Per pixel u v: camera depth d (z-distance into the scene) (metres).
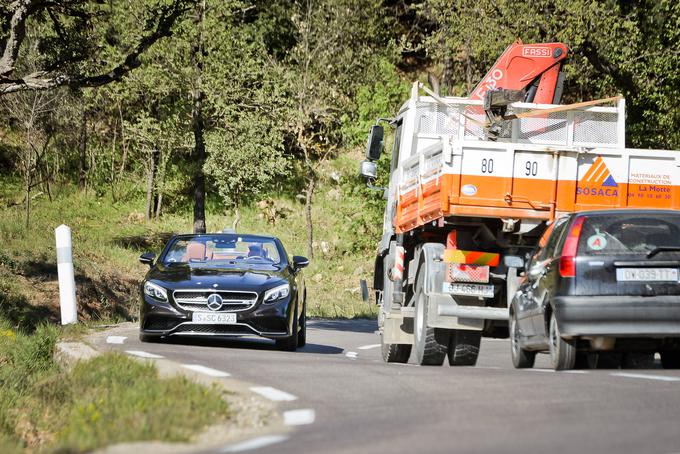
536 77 41.03
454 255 31.67
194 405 17.81
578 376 23.17
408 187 35.78
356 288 99.25
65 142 122.31
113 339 35.72
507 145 30.50
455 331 32.31
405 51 140.25
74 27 58.69
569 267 25.44
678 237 25.61
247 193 110.81
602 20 78.94
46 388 24.48
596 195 30.78
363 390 21.53
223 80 106.81
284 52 135.00
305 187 122.44
